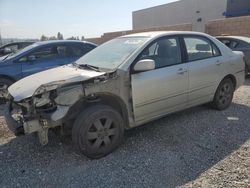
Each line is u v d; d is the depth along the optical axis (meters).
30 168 3.38
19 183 3.06
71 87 3.30
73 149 3.85
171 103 4.29
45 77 3.77
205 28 14.95
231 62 5.28
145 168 3.29
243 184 2.86
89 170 3.29
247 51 8.70
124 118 3.86
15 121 3.52
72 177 3.15
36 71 6.86
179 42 4.48
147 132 4.38
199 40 4.83
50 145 4.00
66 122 3.51
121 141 3.81
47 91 3.22
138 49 3.95
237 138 4.05
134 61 3.81
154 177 3.09
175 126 4.60
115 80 3.59
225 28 13.94
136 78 3.77
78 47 7.57
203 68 4.69
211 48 5.03
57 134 4.07
